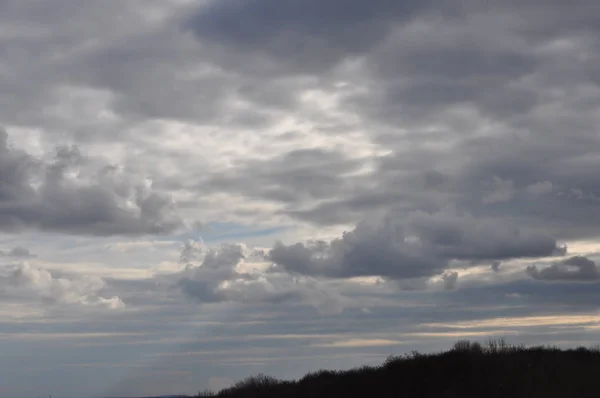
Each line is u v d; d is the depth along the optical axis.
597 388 34.41
